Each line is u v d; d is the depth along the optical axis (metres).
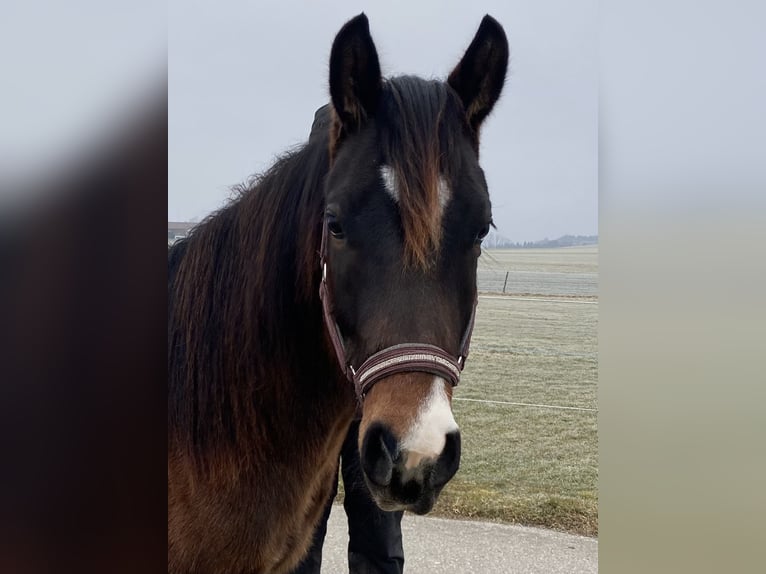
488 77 1.76
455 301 1.50
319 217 1.77
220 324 1.87
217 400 1.83
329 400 1.88
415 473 1.33
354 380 1.55
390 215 1.46
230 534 1.83
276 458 1.83
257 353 1.80
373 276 1.47
